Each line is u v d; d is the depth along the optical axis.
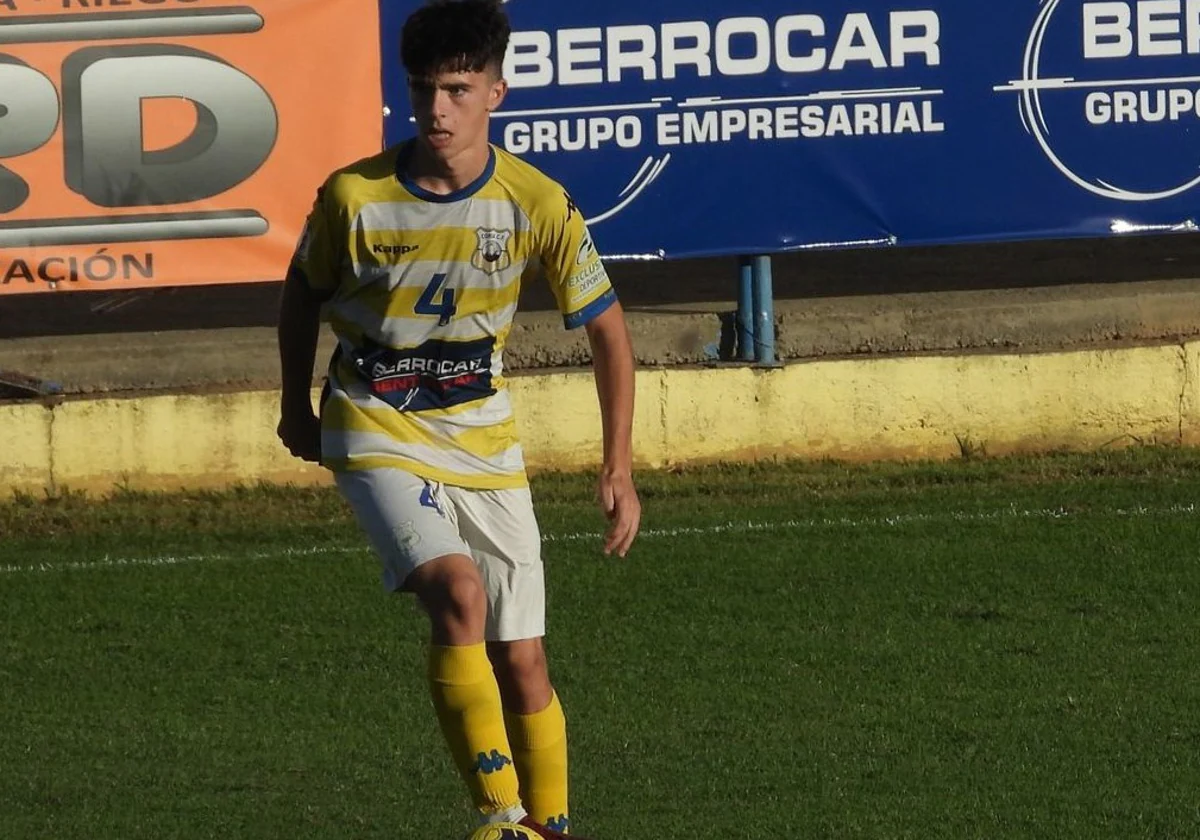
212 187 35.66
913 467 36.12
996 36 36.62
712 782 21.58
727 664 26.17
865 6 36.34
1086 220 37.19
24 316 46.41
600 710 24.33
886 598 29.00
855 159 36.69
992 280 47.12
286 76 35.59
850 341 38.12
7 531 33.62
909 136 36.72
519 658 17.89
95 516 34.25
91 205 35.41
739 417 36.25
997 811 20.45
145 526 33.94
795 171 36.59
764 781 21.59
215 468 35.44
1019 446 36.72
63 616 29.11
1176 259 48.97
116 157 35.34
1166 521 32.72
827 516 33.50
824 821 20.22
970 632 27.33
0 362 37.00
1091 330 38.81
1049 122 36.91
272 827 20.45
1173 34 36.91
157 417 35.19
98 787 21.89
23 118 35.03
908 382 36.44
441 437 17.42
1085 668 25.66
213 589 30.38
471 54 16.30
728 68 36.28
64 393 36.88
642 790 21.33
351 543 32.91
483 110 16.59
